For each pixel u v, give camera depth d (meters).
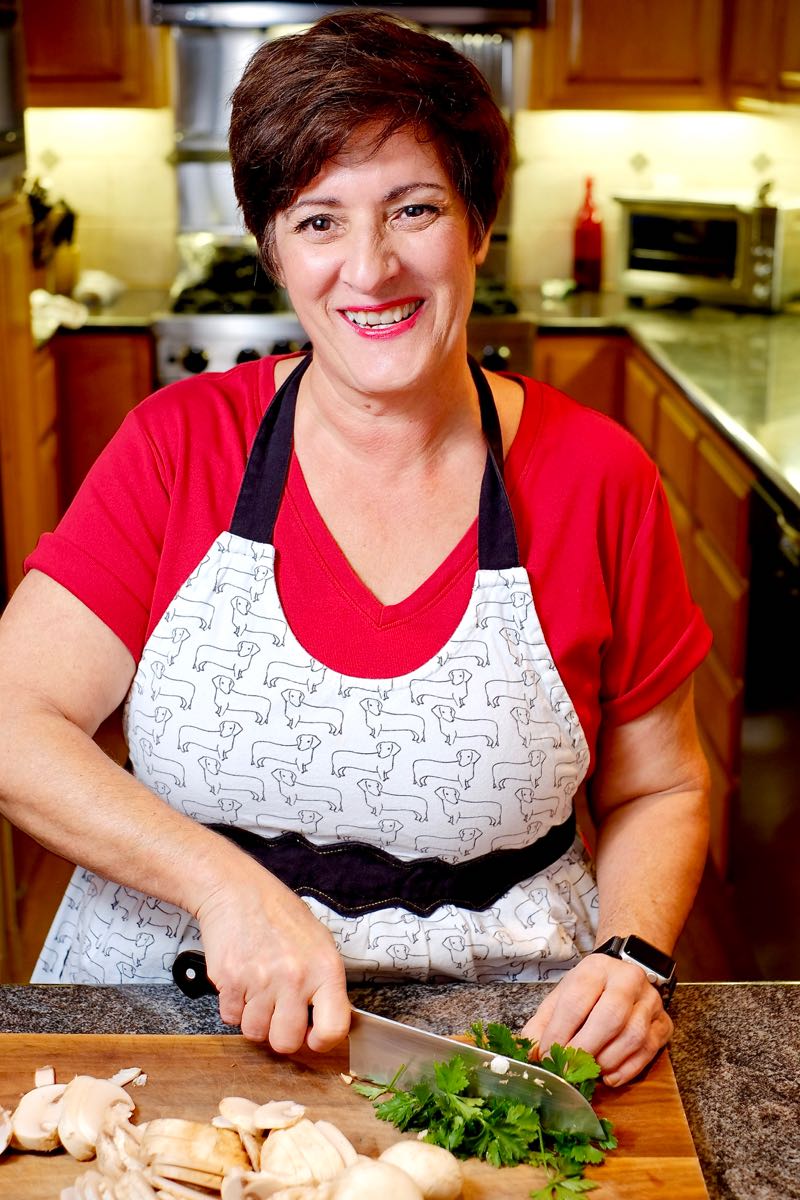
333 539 1.21
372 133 1.05
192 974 1.13
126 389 4.23
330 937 1.05
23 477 3.61
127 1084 1.01
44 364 3.97
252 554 1.21
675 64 4.29
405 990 1.17
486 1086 1.00
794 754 2.44
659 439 3.73
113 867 1.12
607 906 1.24
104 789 1.12
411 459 1.19
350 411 1.16
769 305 4.21
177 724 1.21
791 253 4.16
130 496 1.23
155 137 4.61
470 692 1.19
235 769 1.21
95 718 1.23
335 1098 1.01
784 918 2.52
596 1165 0.95
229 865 1.08
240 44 4.44
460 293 1.12
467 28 4.32
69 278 4.51
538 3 4.20
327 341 1.13
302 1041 1.03
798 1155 0.98
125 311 4.33
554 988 1.17
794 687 2.42
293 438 1.23
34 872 2.92
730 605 2.90
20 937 2.66
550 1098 0.97
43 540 1.24
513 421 1.26
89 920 1.31
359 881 1.23
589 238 4.65
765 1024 1.12
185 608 1.21
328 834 1.24
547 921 1.25
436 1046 1.00
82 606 1.21
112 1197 0.89
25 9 4.16
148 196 4.68
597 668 1.26
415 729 1.19
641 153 4.67
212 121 4.54
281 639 1.20
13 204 3.48
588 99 4.34
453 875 1.24
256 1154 0.93
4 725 1.16
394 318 1.11
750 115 4.56
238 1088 1.01
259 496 1.21
